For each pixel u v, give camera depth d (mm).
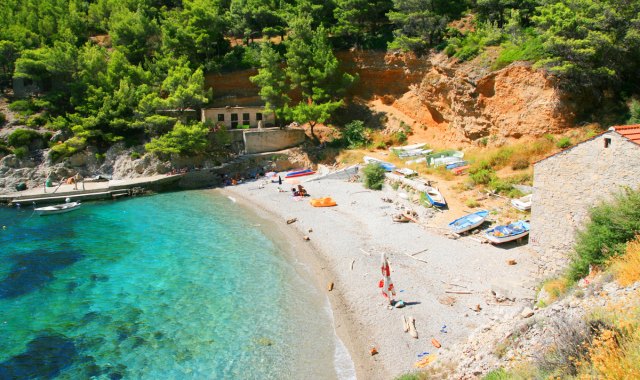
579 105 42906
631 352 11344
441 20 60469
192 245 39531
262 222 45094
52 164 59938
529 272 29375
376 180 52031
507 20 58062
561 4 42750
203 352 24047
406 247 35531
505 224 36781
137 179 58719
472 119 52688
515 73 47219
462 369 17203
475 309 25875
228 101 72062
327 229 41406
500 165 45531
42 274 34125
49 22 76875
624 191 25031
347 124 66125
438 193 43375
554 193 29484
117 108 63219
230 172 61969
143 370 22719
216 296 30094
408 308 26828
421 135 62281
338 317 26922
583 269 21859
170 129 63312
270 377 22000
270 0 77000
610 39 39750
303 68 67062
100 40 83500
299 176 60281
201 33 71188
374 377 21516
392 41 68125
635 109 39625
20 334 26141
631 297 14992
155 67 69500
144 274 33812
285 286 31281
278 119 69125
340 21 70250
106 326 26797
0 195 54188
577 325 14461
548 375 12781
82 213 49812
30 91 69500
